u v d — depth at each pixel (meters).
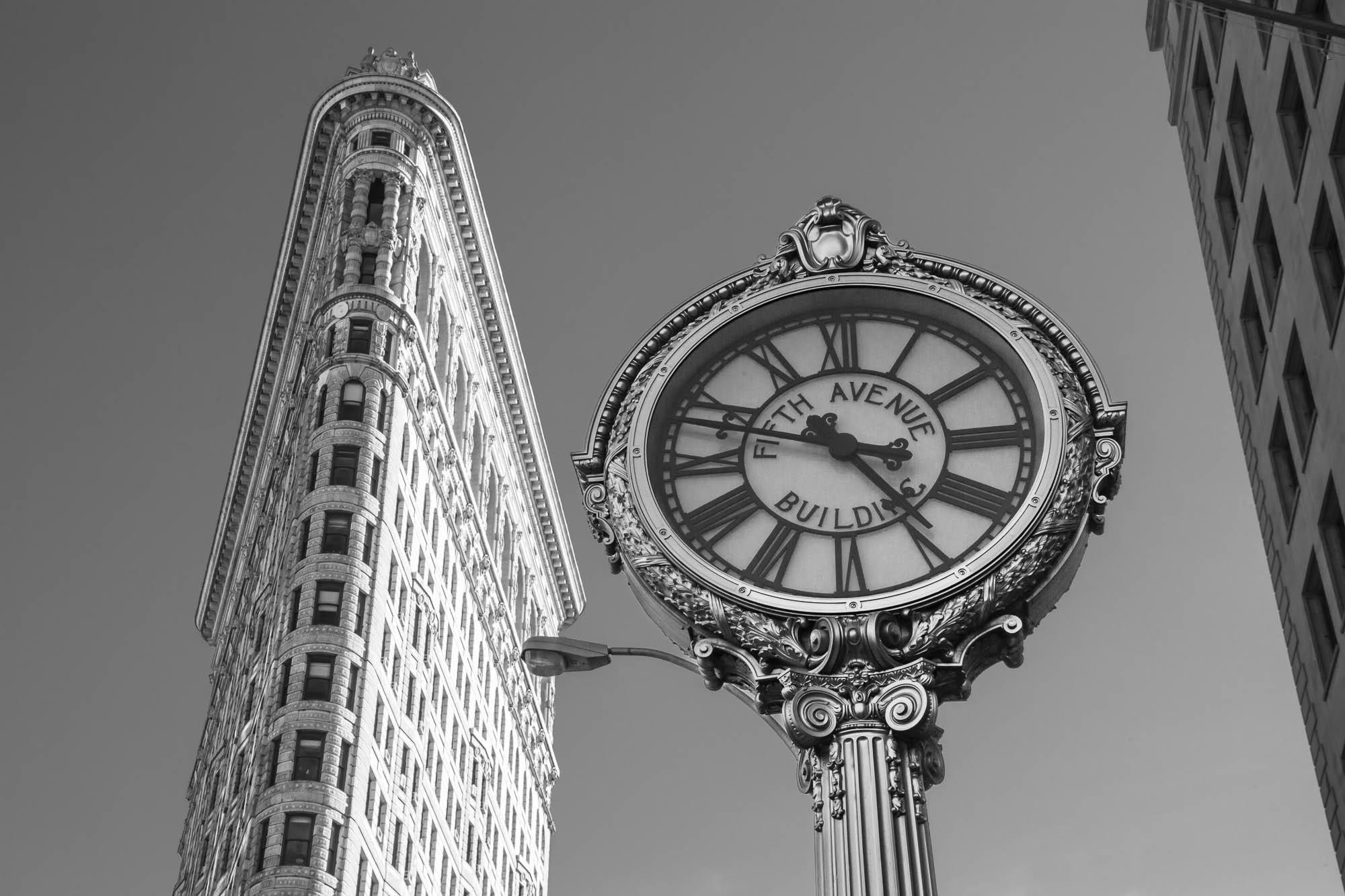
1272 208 39.38
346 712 83.12
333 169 110.06
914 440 9.27
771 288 9.82
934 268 9.79
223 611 127.50
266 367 120.38
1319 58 34.59
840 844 8.15
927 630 8.62
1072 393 9.14
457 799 98.69
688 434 9.50
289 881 77.00
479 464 117.12
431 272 108.31
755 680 8.68
